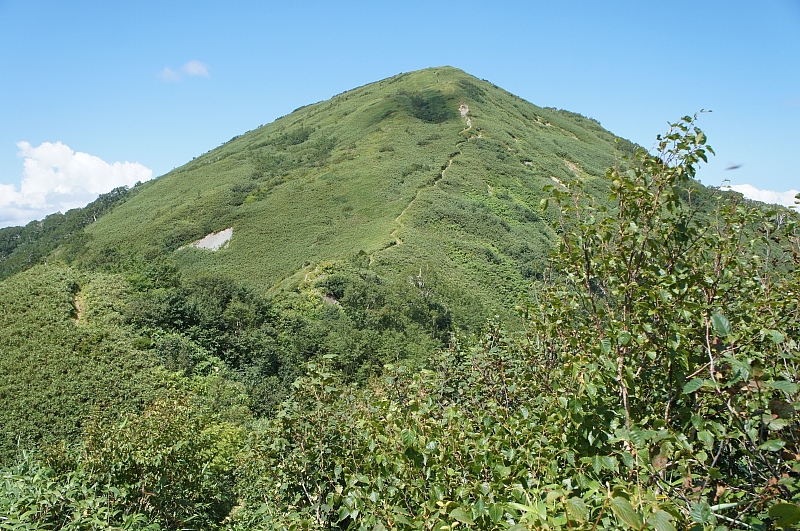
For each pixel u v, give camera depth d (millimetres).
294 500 5578
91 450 8344
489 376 5836
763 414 2584
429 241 52781
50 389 21234
